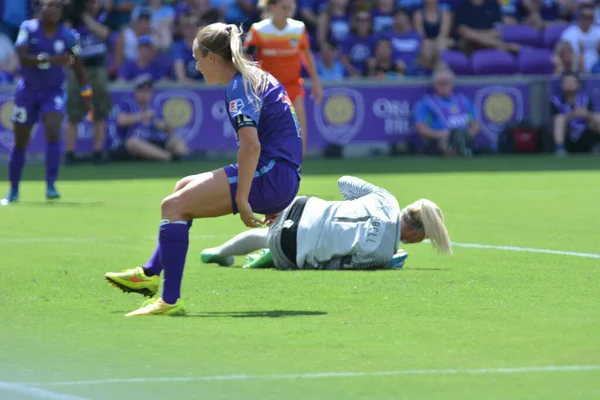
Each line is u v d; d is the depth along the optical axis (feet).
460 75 260.83
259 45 145.89
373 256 82.28
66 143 215.10
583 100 250.78
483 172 193.16
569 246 97.25
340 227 82.43
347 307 65.87
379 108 243.60
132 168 207.31
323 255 82.64
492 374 47.09
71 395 43.09
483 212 127.95
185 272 82.38
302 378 46.34
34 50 139.23
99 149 216.95
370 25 254.68
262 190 65.62
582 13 268.82
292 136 66.80
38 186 168.45
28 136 141.49
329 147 239.30
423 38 259.39
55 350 52.60
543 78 252.01
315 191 154.30
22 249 94.84
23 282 75.51
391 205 83.25
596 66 269.03
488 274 80.07
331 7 256.11
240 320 61.26
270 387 44.68
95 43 209.56
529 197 146.61
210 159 232.32
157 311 63.05
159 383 45.42
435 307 65.57
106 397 42.83
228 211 65.10
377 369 48.16
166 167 209.97
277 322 60.49
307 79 239.71
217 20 242.37
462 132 241.35
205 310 65.16
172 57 237.45
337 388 44.55
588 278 77.71
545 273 80.43
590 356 50.90
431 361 49.85
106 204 138.82
